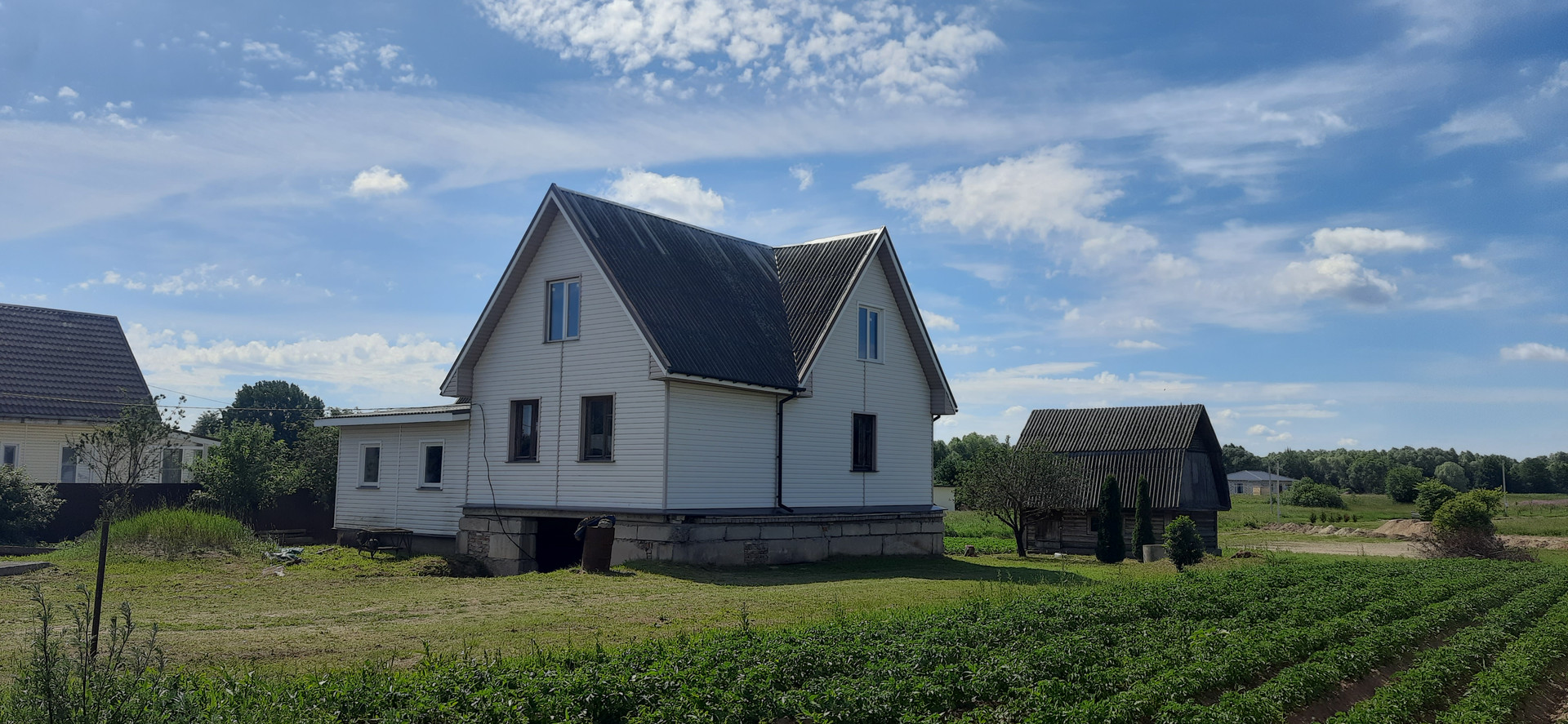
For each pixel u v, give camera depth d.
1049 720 10.12
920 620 14.39
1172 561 32.94
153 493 32.22
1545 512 86.44
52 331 37.62
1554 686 16.59
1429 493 53.09
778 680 10.59
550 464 25.11
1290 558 36.34
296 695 8.79
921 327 30.05
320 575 21.02
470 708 8.66
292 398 75.81
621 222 25.98
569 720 8.64
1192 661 13.19
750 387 24.50
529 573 22.47
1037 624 14.64
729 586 19.84
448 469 27.58
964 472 38.72
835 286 27.80
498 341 26.73
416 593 17.73
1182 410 46.22
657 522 22.73
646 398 23.36
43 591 16.70
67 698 7.47
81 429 34.72
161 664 8.46
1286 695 12.34
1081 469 41.16
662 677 9.96
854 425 28.03
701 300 25.62
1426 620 18.61
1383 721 11.91
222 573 20.53
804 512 25.75
